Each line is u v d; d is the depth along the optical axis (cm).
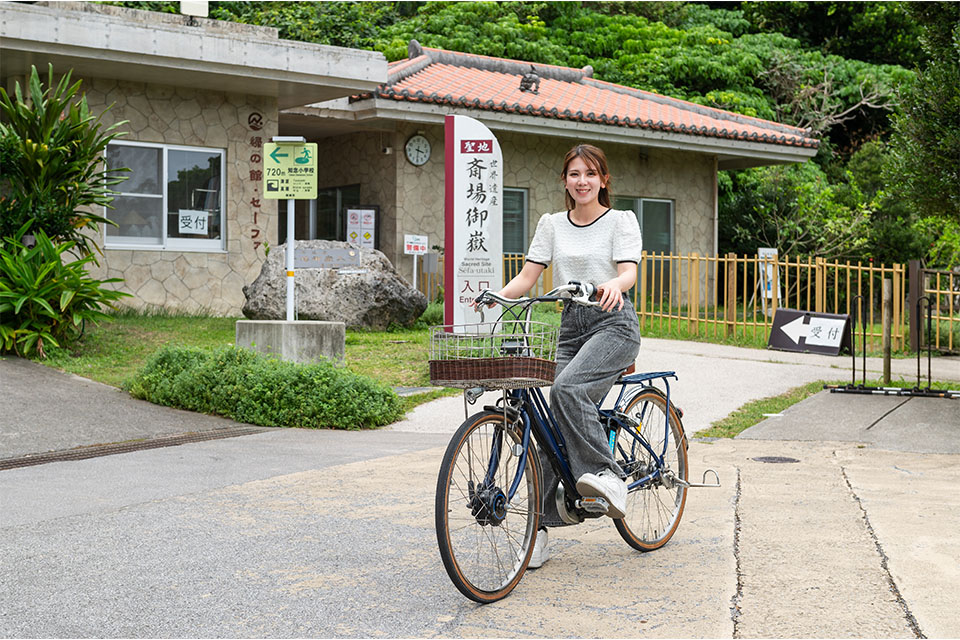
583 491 423
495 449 412
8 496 589
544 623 373
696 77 2809
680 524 523
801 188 2308
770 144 2080
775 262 1459
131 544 482
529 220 1927
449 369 400
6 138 1138
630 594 407
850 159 2811
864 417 857
